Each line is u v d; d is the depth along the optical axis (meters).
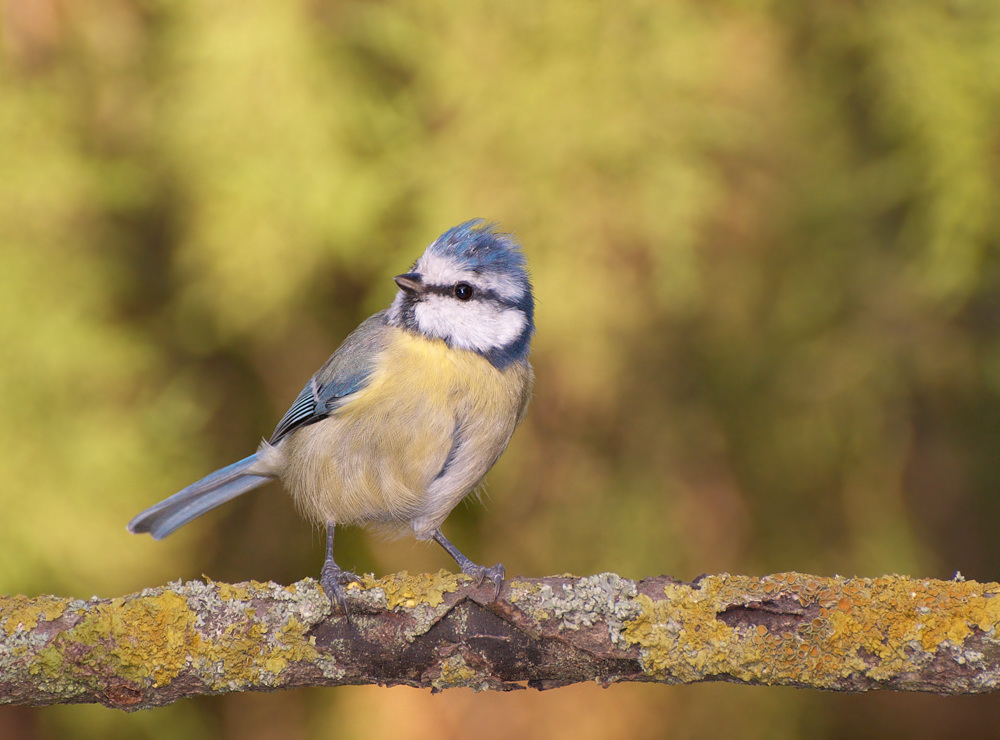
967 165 10.19
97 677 4.95
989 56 10.54
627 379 11.16
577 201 10.50
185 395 11.09
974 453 11.75
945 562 12.04
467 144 10.82
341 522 6.95
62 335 10.48
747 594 4.99
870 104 11.30
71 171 10.81
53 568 10.03
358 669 5.14
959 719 12.62
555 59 10.84
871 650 4.86
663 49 10.63
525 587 5.12
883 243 11.30
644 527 10.93
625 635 5.01
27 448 10.18
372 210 10.60
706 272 11.15
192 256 10.84
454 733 11.38
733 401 11.50
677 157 10.49
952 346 11.14
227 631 5.05
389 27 10.97
